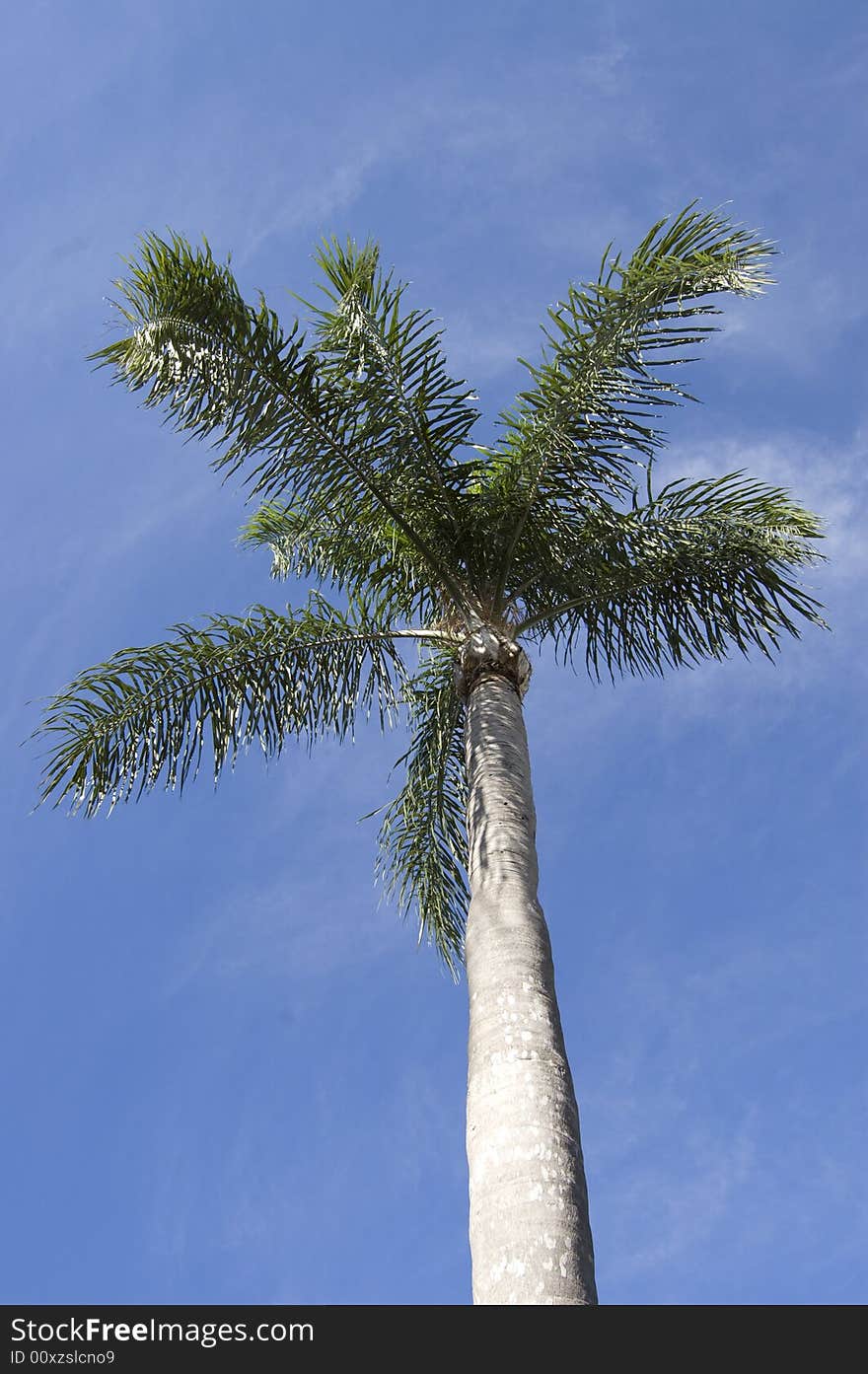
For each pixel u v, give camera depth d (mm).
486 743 8969
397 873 11531
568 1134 6734
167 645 9789
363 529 10281
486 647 9648
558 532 10172
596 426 9492
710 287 8797
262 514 11492
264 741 9812
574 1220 6359
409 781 11617
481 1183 6570
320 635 10164
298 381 9328
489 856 8211
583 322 9086
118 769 9555
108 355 9227
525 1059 7023
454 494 10031
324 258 9453
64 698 9570
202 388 9242
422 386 9555
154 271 9195
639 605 10555
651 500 10312
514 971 7473
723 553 10320
